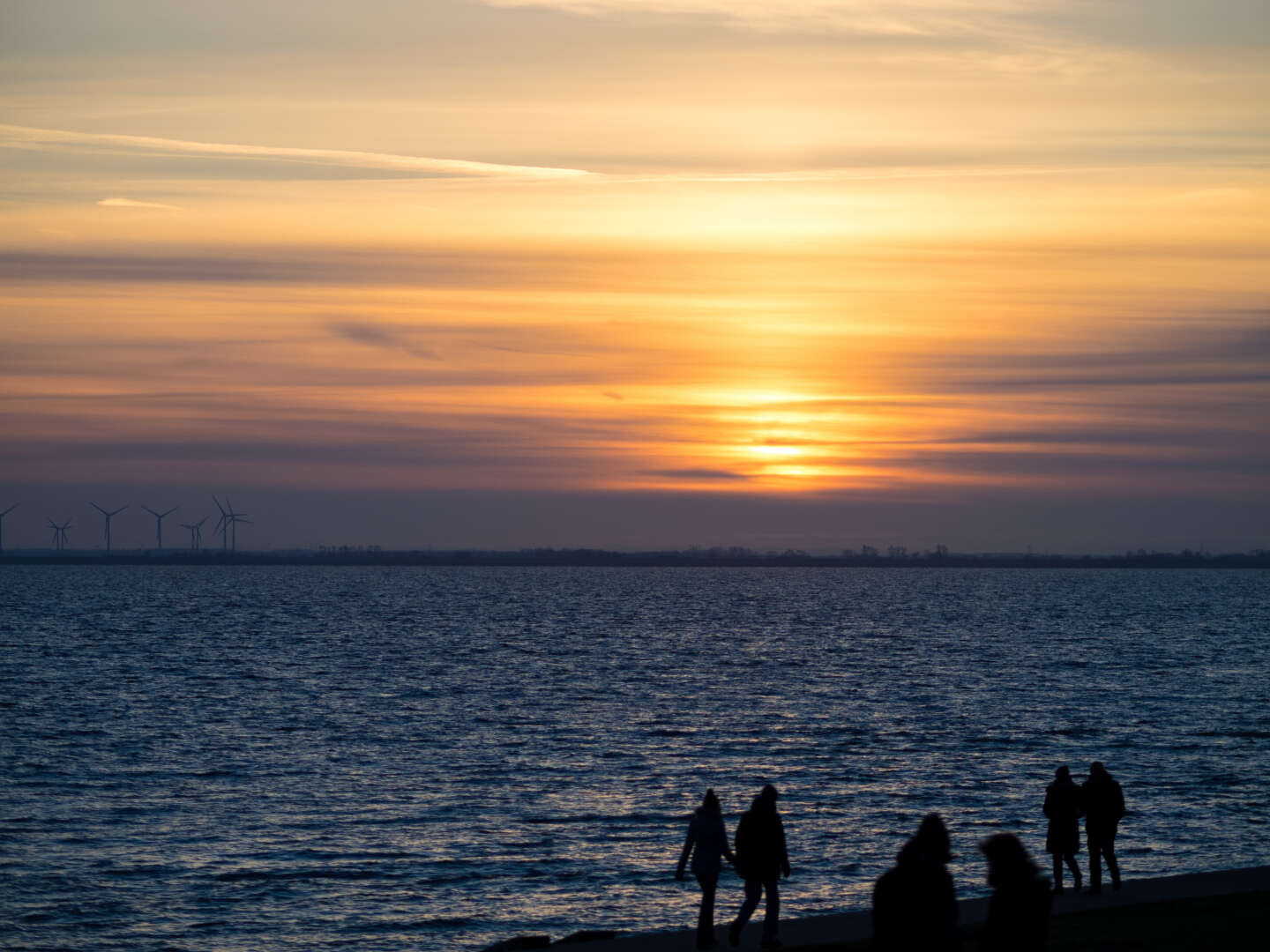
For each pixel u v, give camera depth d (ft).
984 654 654.94
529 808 240.32
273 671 542.16
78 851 205.36
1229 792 254.06
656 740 337.11
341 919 168.76
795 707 416.46
